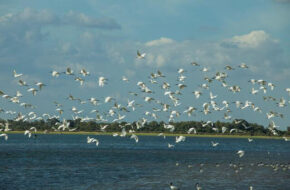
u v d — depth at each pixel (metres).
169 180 69.81
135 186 63.84
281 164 96.25
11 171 79.62
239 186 64.69
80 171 81.19
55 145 182.00
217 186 64.44
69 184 65.38
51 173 77.56
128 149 159.00
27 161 100.31
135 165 93.94
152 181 68.56
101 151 143.62
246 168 87.81
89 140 74.81
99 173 78.25
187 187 63.44
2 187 62.19
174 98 71.31
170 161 105.00
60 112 75.81
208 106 71.50
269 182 68.81
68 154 125.88
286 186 65.31
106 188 62.12
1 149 146.12
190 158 115.94
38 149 149.25
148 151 147.88
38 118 81.75
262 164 94.44
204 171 82.38
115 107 70.69
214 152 147.75
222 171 82.31
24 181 67.62
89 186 63.62
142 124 77.69
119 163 98.50
